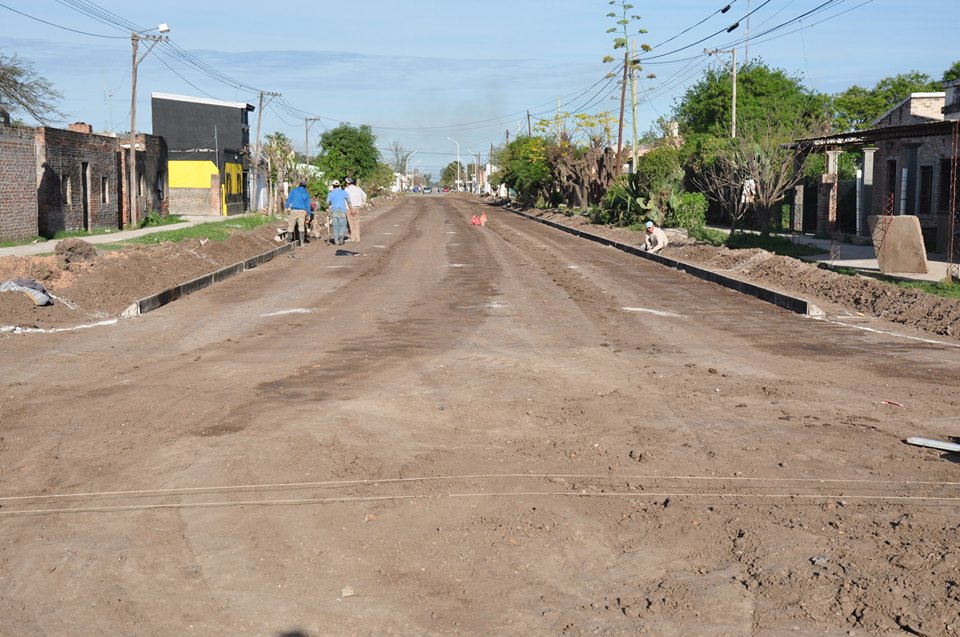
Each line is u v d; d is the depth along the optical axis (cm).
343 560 524
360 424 786
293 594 483
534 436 763
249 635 441
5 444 736
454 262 2403
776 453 721
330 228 3481
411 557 529
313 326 1334
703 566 517
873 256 2422
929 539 545
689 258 2397
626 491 635
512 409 845
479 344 1187
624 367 1052
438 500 614
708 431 782
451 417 816
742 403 883
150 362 1062
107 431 771
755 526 570
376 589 490
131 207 3644
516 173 6619
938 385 974
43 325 1316
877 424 811
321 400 870
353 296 1686
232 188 5494
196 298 1677
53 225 3059
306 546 541
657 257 2539
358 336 1242
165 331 1294
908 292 1562
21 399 880
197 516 587
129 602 473
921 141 2558
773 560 519
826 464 694
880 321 1451
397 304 1570
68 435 760
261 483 645
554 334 1277
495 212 6712
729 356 1135
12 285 1388
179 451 713
